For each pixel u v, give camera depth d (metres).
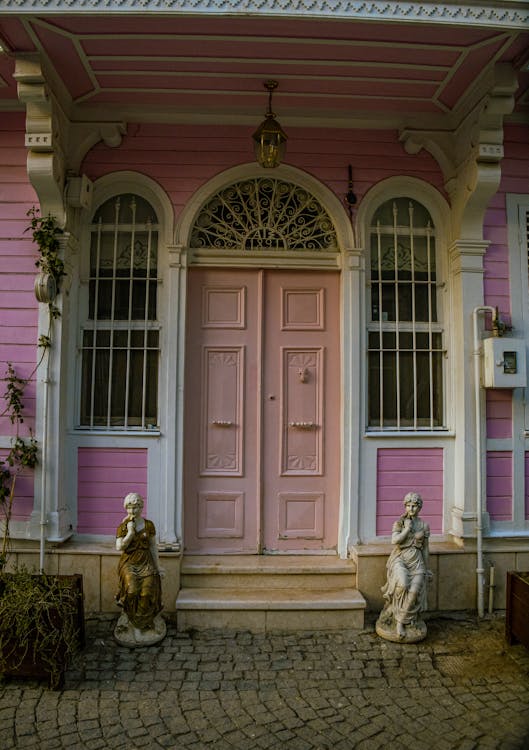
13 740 2.64
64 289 4.04
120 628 3.55
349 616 3.75
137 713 2.85
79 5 3.03
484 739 2.67
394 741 2.66
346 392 4.21
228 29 3.26
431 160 4.33
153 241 4.32
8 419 4.05
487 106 3.70
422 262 4.37
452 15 3.14
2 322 4.09
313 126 4.28
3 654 3.04
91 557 3.92
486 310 4.18
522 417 4.24
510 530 4.17
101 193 4.27
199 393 4.30
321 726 2.77
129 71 3.73
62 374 4.04
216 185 4.23
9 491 3.97
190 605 3.71
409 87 3.91
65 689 3.04
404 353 4.33
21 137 4.18
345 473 4.20
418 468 4.24
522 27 3.17
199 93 4.00
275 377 4.32
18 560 3.96
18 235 4.12
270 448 4.31
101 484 4.15
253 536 4.27
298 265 4.29
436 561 4.04
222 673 3.22
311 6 3.07
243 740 2.66
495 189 3.96
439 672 3.25
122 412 4.24
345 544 4.18
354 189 4.30
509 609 3.57
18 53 3.45
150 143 4.25
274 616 3.73
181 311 4.17
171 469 4.09
